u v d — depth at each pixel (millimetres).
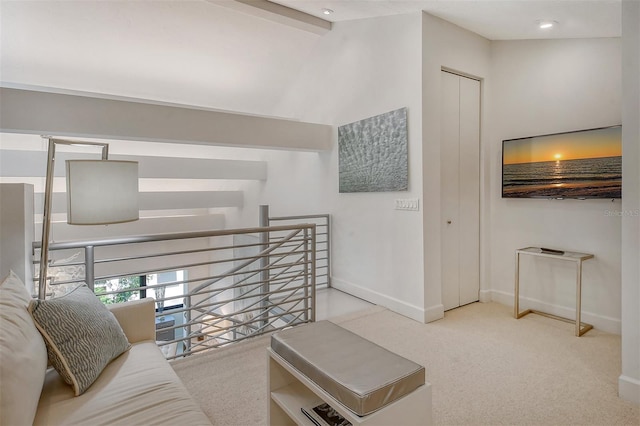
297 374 1456
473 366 2338
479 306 3568
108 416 1220
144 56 4297
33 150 4484
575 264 3057
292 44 4523
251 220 6262
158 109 3361
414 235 3244
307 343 1586
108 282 5996
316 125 4246
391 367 1368
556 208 3150
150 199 5539
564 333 2850
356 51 3889
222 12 3914
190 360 2459
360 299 3895
